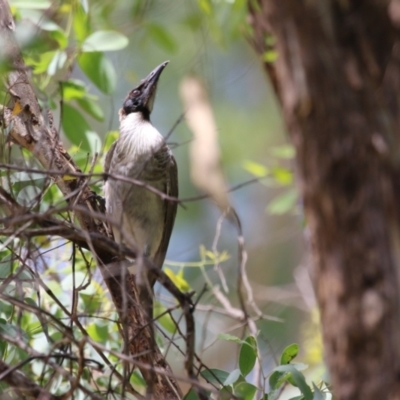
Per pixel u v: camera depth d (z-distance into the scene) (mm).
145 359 7051
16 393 6000
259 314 8453
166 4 11672
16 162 7863
